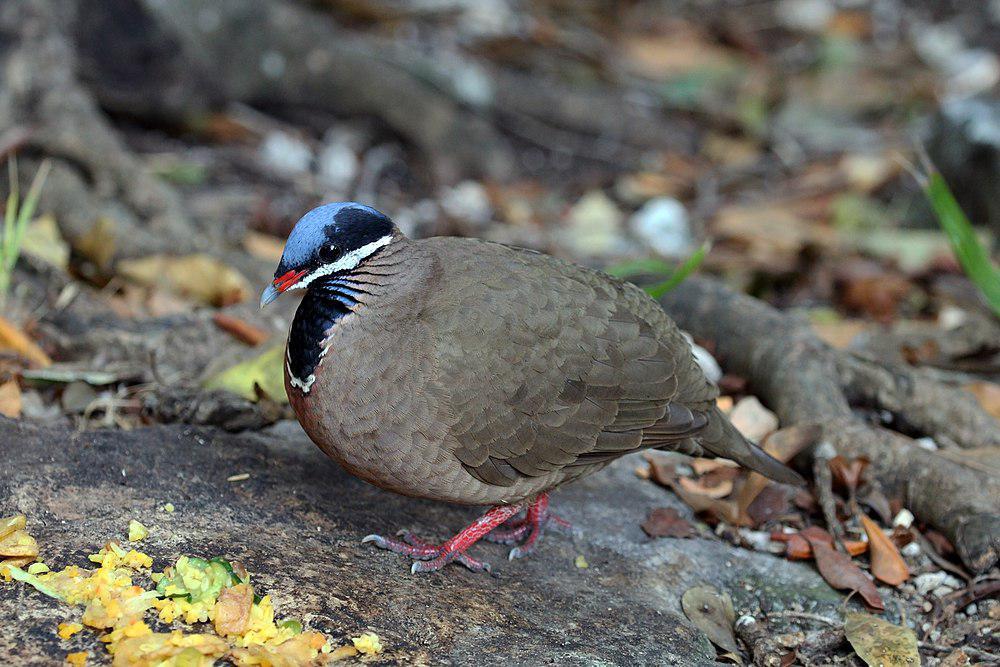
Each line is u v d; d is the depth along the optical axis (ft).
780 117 62.80
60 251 39.52
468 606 24.71
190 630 21.74
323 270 24.64
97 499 25.50
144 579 22.79
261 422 30.86
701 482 32.22
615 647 24.29
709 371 36.70
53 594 21.90
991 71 67.00
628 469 32.50
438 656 22.59
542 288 26.18
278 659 20.62
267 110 55.26
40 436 27.25
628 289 27.94
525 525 28.55
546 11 66.85
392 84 55.57
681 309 38.91
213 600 22.31
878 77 66.39
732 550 29.60
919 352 39.99
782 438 32.45
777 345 36.22
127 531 24.47
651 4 71.56
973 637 27.22
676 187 56.39
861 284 46.37
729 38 68.59
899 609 28.25
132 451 27.50
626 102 61.26
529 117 59.52
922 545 30.73
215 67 53.31
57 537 23.95
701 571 28.27
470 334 25.12
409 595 24.57
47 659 20.45
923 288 47.55
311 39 54.65
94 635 21.18
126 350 34.50
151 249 41.27
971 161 51.47
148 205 43.29
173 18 51.90
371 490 28.48
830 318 44.93
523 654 23.21
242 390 31.71
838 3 75.10
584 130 59.88
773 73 66.08
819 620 27.37
